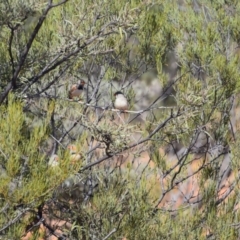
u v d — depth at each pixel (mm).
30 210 17203
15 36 22047
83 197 22312
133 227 19422
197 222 20656
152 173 23797
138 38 26062
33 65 21234
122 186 20750
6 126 15812
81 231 20250
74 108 22359
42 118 21516
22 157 15820
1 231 16266
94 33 20422
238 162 22078
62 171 15633
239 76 23594
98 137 18656
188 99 20062
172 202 24156
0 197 15477
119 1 23281
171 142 22906
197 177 23688
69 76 24484
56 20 21578
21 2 18750
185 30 27297
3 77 21125
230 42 27672
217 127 24719
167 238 19812
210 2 28922
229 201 21328
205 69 24688
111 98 24500
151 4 25094
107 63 25125
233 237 20375
